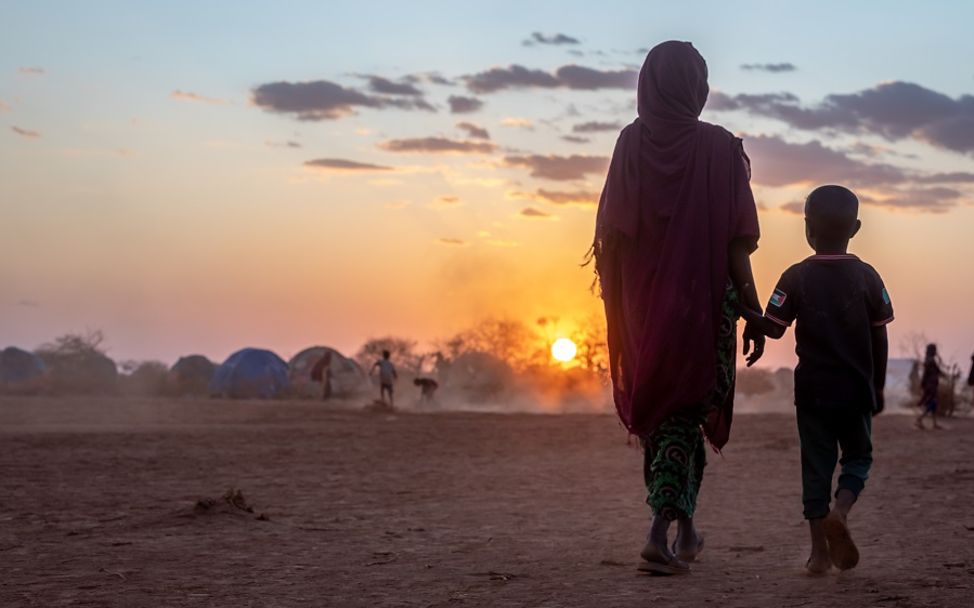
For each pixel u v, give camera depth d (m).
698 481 5.95
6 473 13.01
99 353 68.56
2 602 5.05
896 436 22.83
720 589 5.09
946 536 7.15
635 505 9.88
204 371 67.25
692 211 5.58
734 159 5.69
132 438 20.56
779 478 12.82
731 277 5.67
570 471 14.06
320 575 5.82
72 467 14.02
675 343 5.48
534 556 6.55
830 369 5.65
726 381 5.67
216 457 16.23
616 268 5.84
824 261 5.78
